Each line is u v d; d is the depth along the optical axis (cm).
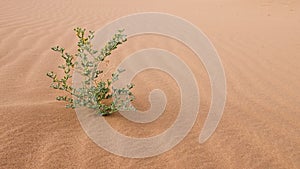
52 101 251
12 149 176
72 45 464
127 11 823
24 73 330
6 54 392
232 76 361
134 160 182
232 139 213
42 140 189
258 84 340
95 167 172
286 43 518
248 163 188
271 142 214
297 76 371
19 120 204
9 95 268
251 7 873
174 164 181
